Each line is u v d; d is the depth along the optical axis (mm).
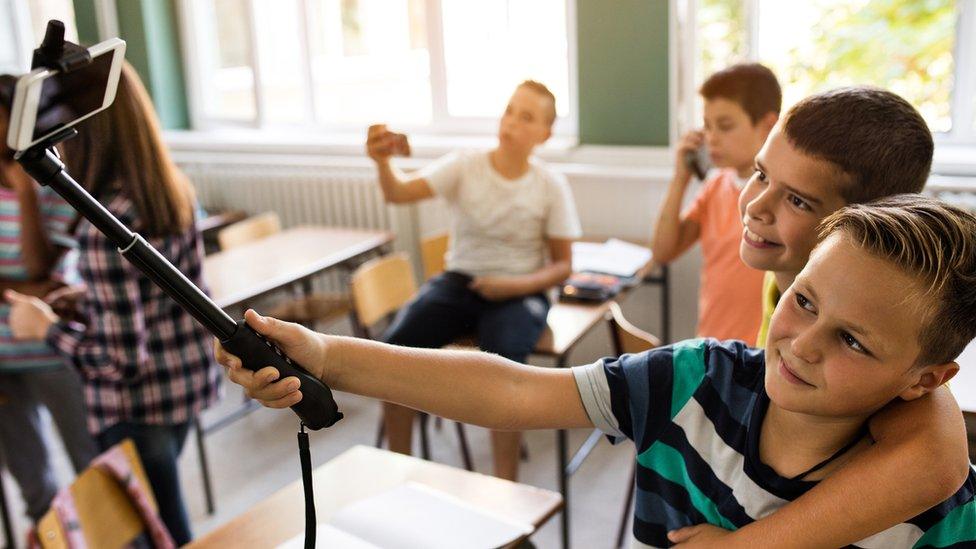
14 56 5410
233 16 4809
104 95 656
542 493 1604
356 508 1476
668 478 898
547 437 3447
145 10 4785
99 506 1640
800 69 3756
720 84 2184
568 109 4039
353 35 4676
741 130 2172
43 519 1476
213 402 2248
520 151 2801
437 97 4375
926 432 754
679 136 3703
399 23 4508
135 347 2043
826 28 3666
